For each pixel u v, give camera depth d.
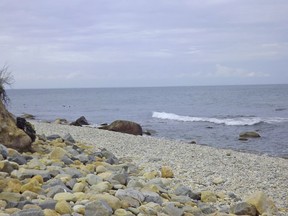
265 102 66.81
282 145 23.00
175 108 60.94
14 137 10.27
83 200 6.07
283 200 8.05
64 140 13.65
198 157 13.19
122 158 12.23
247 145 23.09
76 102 87.50
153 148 15.06
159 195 7.18
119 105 73.75
